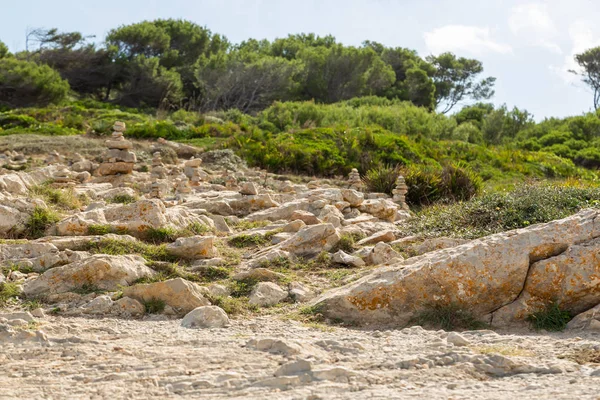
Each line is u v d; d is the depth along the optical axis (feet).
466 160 88.33
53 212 36.19
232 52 176.76
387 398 14.74
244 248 35.45
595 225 25.85
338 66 189.67
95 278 27.17
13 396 15.31
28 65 141.69
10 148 72.90
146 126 88.74
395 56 241.35
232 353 18.94
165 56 181.68
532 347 20.30
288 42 227.61
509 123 147.74
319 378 16.46
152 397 15.40
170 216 36.91
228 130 93.56
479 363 17.89
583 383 16.14
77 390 15.84
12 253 30.19
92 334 21.66
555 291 24.88
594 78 236.43
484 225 37.83
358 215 45.03
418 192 57.77
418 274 24.97
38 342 20.24
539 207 37.91
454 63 264.52
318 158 75.72
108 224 34.60
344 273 30.04
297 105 128.16
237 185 56.44
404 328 24.20
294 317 24.79
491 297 24.93
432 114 130.31
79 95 172.76
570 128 142.10
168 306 25.09
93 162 68.85
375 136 83.15
